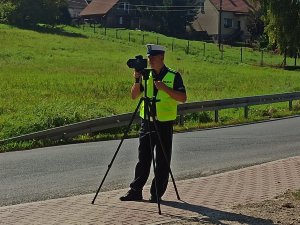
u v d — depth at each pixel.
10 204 8.54
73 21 95.12
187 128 19.73
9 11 73.12
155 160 8.23
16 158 13.18
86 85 30.58
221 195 8.77
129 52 54.78
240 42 86.81
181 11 91.19
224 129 19.78
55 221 7.13
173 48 63.88
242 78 41.34
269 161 12.80
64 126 16.22
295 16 61.75
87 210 7.72
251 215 7.55
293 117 24.44
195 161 12.81
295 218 7.44
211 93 30.50
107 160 12.86
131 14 94.25
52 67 39.72
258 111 25.22
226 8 90.38
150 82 8.15
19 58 43.44
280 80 41.53
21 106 21.66
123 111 21.20
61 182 10.33
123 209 7.77
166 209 7.79
